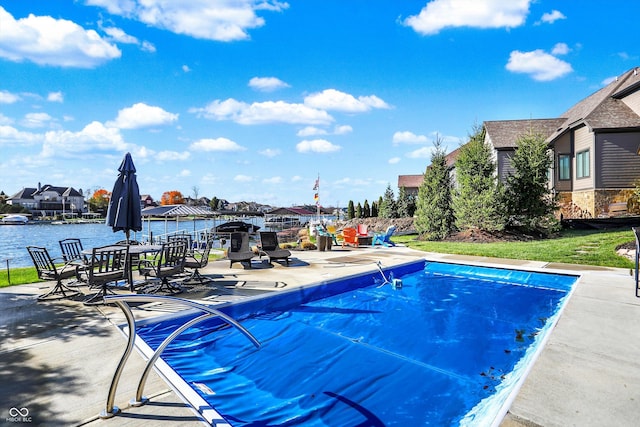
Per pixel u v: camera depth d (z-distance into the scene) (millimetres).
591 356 4145
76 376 3680
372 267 10555
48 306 6273
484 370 4766
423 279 10648
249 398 3969
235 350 5297
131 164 8250
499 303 8031
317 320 6793
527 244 14461
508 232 17234
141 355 4246
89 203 93750
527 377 3637
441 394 4129
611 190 18984
